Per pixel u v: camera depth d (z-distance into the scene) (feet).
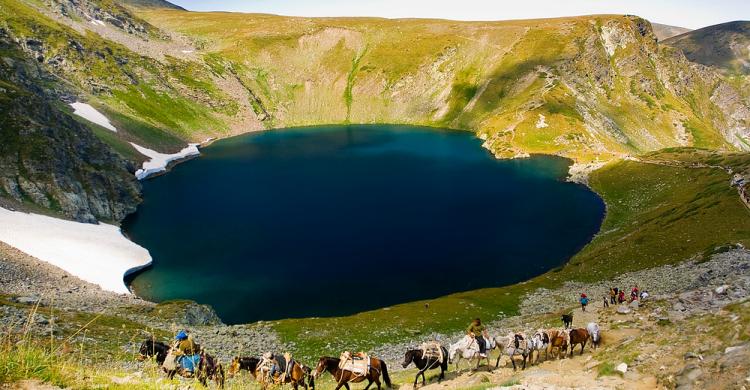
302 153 650.43
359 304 234.38
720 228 263.29
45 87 601.21
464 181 490.08
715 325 65.46
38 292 202.39
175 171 552.41
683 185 393.70
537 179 501.15
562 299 220.84
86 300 197.47
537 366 84.53
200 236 332.19
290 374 67.72
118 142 569.23
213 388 64.54
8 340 40.42
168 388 47.26
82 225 327.47
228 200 421.18
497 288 246.68
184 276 268.62
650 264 245.24
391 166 561.84
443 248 307.17
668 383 55.26
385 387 79.92
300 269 274.57
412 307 218.59
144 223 364.17
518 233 336.90
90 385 40.47
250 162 595.06
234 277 266.16
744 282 115.96
